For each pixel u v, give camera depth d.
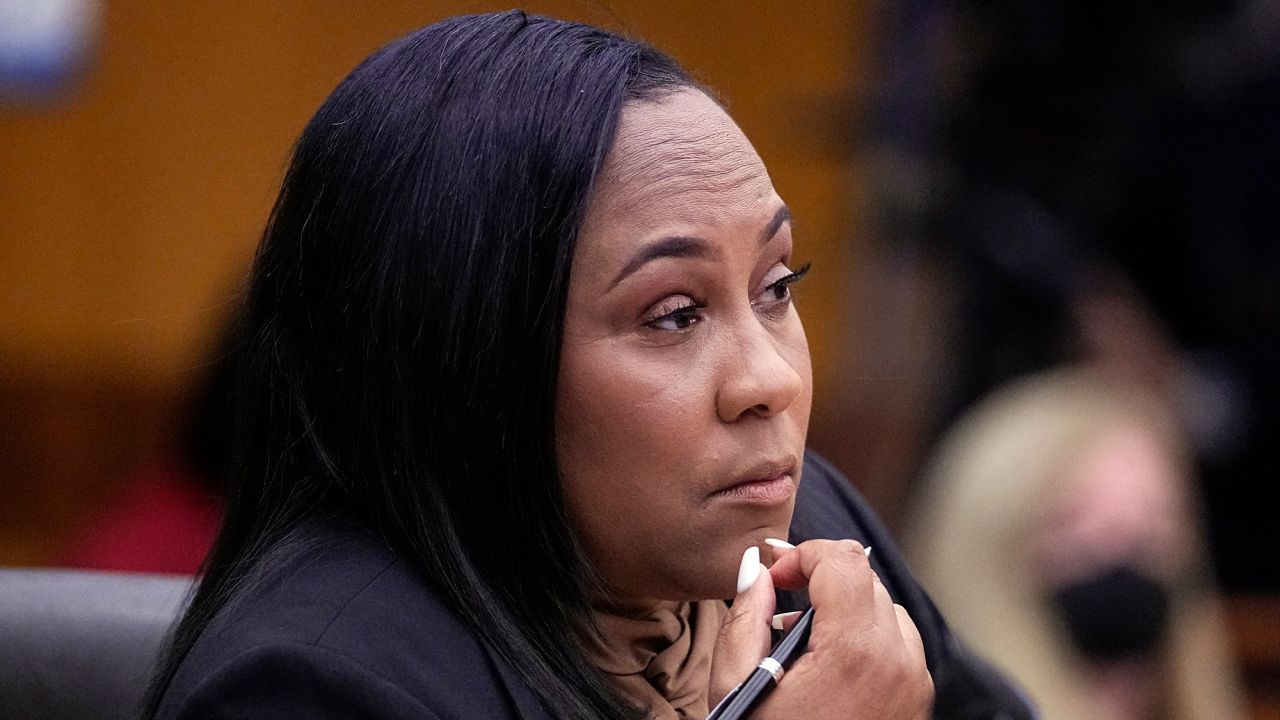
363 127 4.26
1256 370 10.30
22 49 14.24
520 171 4.03
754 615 4.05
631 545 4.14
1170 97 9.51
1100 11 9.02
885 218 8.88
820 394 13.57
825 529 5.11
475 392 4.06
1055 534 6.26
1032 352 7.77
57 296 14.70
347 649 3.79
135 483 13.95
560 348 4.03
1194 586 6.47
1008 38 9.01
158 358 14.67
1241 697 10.25
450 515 4.15
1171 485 6.45
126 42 14.43
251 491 4.50
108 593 5.00
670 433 4.02
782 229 4.25
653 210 4.03
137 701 4.79
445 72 4.22
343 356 4.25
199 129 14.55
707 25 14.23
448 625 4.04
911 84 9.39
